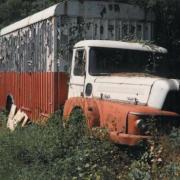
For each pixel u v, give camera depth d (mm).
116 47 10766
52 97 12023
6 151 9641
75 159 8492
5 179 8680
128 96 9570
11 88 16547
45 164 9047
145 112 8734
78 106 10242
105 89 10086
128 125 8781
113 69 10688
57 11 11977
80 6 12156
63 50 12023
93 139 8859
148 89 9273
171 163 7574
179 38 13594
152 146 8281
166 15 13344
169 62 11461
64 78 12016
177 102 9172
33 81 13859
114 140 8820
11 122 14180
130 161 8516
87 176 8000
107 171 7914
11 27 16484
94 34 12305
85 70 10703
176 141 8109
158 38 13273
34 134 10070
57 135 9500
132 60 10852
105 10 12383
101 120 9508
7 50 17078
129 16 12633
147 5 12969
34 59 13789
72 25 12125
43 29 12930
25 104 14719
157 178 7441
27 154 9516
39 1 21328
